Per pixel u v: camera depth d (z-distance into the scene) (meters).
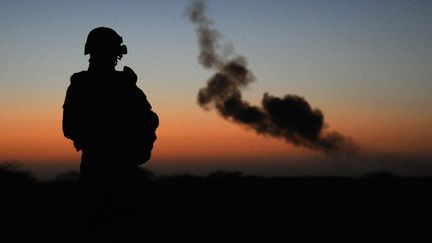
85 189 5.99
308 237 9.42
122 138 6.08
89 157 6.05
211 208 11.00
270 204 12.45
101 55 6.18
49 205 7.34
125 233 5.91
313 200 13.21
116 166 6.05
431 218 11.57
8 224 7.16
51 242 5.97
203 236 8.40
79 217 5.93
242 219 10.46
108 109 6.06
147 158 6.32
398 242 9.25
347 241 9.31
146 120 6.25
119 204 5.97
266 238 9.23
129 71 6.38
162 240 6.19
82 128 6.06
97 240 5.82
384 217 11.39
